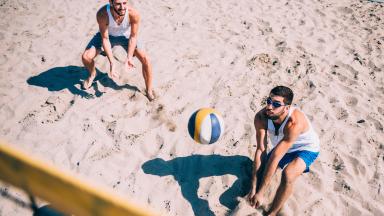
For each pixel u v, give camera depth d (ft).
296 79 16.58
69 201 5.65
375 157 12.48
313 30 20.90
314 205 10.57
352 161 12.22
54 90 15.25
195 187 11.16
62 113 14.07
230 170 11.76
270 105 8.96
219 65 17.44
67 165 11.62
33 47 18.52
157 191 10.96
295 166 9.41
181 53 18.28
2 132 12.92
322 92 15.61
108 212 5.19
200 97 15.26
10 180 6.34
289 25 21.45
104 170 11.53
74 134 12.89
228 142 12.90
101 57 17.39
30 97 14.74
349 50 18.97
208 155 12.34
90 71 14.69
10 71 16.49
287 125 9.27
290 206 10.50
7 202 10.02
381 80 16.74
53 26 20.77
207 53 18.39
